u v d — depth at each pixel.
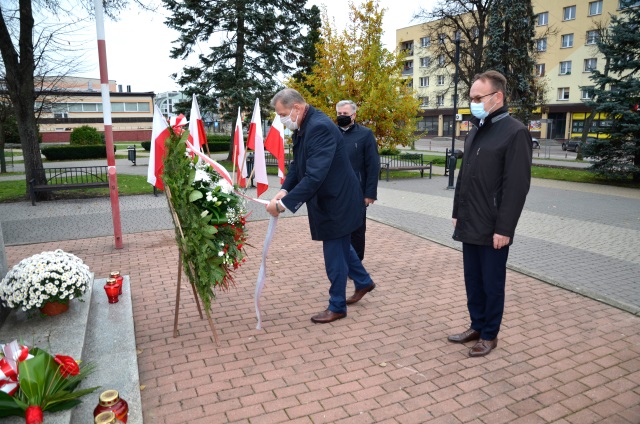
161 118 3.95
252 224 9.14
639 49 15.75
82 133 31.97
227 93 21.06
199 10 20.83
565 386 3.30
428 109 55.41
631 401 3.12
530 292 5.22
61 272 4.01
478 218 3.55
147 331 4.25
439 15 27.12
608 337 4.08
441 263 6.36
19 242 7.71
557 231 8.52
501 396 3.18
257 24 21.20
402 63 17.92
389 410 3.03
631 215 10.21
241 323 4.41
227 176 3.76
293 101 3.93
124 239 7.91
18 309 4.16
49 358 2.79
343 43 17.62
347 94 17.62
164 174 3.75
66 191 13.89
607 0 39.72
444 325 4.34
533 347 3.89
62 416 2.62
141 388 3.28
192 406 3.07
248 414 2.98
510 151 3.36
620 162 16.05
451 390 3.25
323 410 3.03
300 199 3.79
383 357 3.73
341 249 4.29
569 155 31.67
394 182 16.92
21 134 12.34
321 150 3.84
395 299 5.01
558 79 44.09
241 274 5.91
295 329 4.26
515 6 24.78
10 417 2.63
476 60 26.73
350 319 4.48
